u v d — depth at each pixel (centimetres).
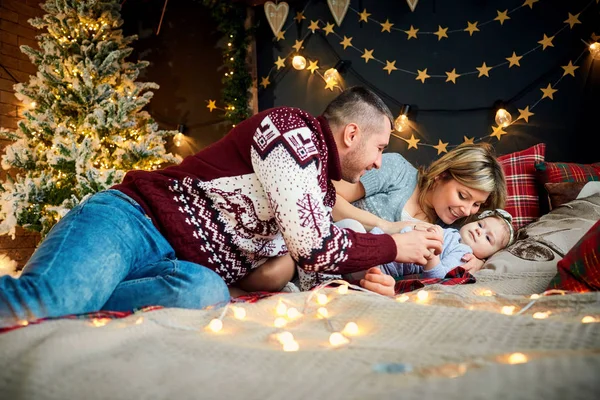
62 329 79
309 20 376
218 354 67
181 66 441
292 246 126
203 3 386
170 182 136
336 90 364
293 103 381
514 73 312
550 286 134
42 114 337
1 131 347
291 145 126
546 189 236
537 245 183
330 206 158
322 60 371
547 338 67
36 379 61
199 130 430
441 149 330
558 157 299
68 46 355
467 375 51
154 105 453
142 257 127
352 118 141
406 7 343
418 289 146
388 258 134
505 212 213
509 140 313
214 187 135
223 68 418
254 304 114
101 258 110
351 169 149
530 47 308
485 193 203
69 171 322
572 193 225
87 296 104
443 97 332
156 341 75
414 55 341
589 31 291
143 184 138
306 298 119
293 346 72
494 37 319
